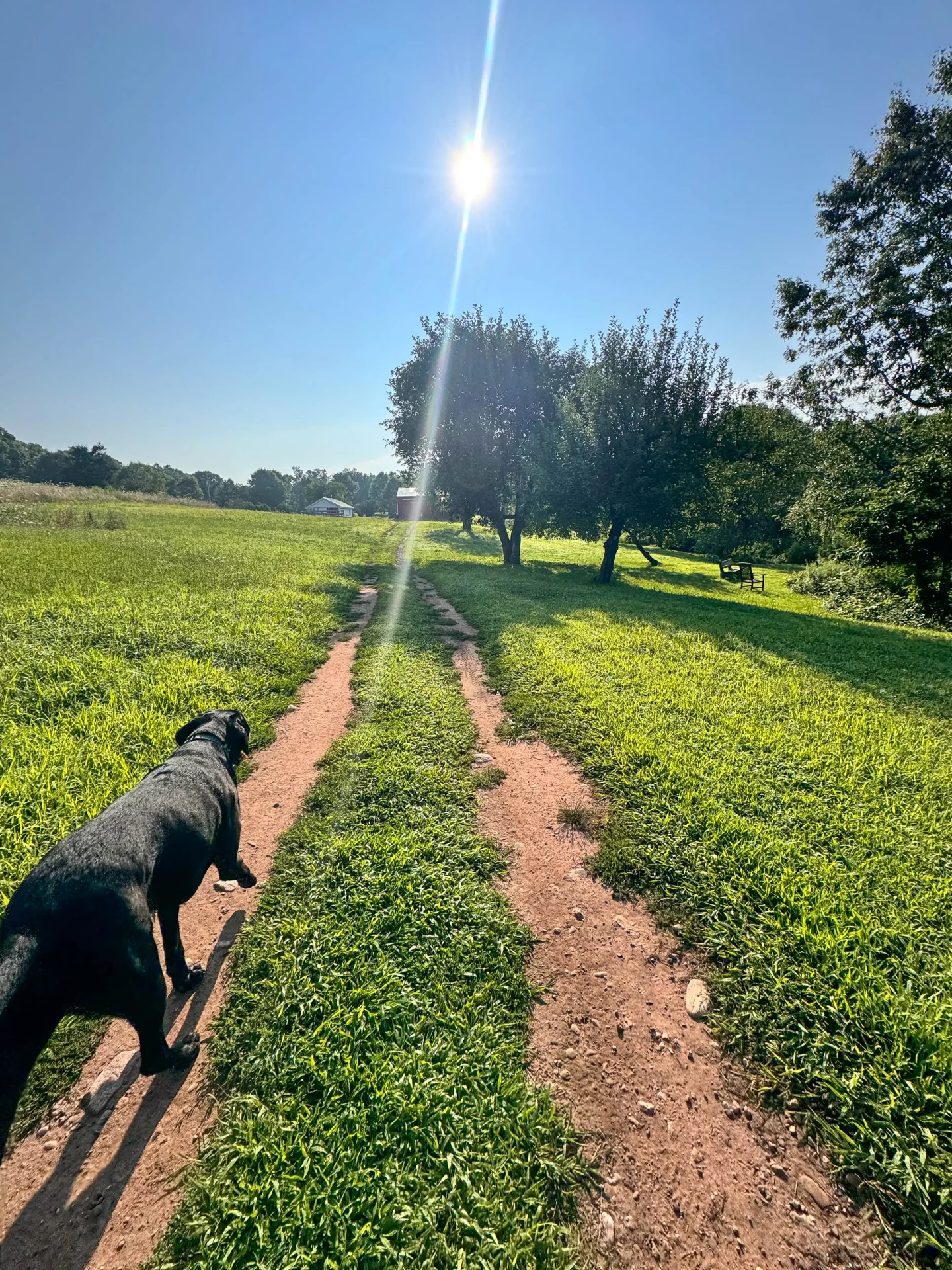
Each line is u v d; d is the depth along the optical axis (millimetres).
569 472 21844
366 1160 2195
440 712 6801
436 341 26859
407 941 3309
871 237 24234
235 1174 2154
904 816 4645
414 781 5160
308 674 8422
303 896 3717
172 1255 1959
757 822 4492
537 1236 2014
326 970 3096
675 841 4285
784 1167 2326
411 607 13867
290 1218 1996
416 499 64938
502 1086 2533
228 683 7125
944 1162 2236
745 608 17656
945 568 19672
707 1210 2174
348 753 5746
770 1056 2756
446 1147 2264
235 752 4184
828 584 25109
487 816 4848
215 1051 2717
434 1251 1935
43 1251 1985
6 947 1997
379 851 4129
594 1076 2686
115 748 5176
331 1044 2670
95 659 7172
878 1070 2564
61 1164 2270
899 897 3662
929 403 24344
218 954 3363
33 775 4520
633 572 29625
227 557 18891
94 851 2395
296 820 4703
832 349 26281
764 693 7621
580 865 4242
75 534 22094
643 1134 2436
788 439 39812
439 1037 2738
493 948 3352
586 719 6582
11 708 5727
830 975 3043
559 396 25094
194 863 2998
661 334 20422
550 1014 3002
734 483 40656
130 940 2271
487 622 11930
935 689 8367
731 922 3541
